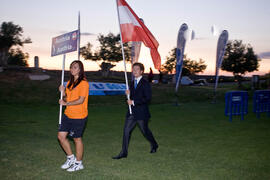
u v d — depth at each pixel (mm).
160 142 6234
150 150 5480
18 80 17172
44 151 5176
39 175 3877
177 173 4098
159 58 5750
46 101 14172
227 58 35219
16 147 5418
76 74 4012
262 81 35531
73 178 3779
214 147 5797
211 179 3875
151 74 25188
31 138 6309
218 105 15711
